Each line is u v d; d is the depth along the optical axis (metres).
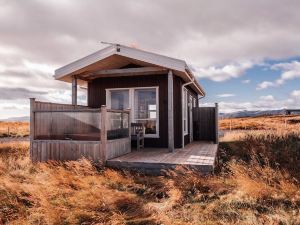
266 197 4.32
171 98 8.27
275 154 8.84
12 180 5.61
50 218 3.63
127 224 3.56
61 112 7.45
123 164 6.47
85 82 10.78
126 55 8.48
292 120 41.34
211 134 13.80
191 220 3.66
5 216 3.88
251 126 31.17
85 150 6.84
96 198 4.37
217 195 4.62
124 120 8.18
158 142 9.59
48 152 7.20
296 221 3.49
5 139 19.42
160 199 4.55
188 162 6.24
